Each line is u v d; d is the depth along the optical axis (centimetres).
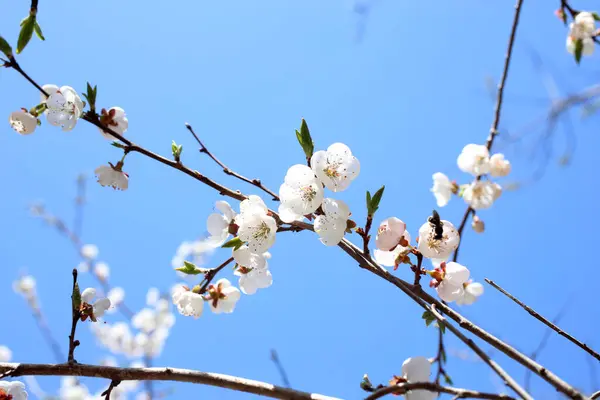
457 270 66
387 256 66
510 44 85
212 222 69
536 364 57
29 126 70
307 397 60
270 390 60
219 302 72
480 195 84
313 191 64
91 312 71
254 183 68
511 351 58
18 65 67
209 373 62
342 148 65
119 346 157
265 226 65
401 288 62
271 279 72
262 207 66
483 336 60
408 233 66
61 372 63
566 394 55
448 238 65
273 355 84
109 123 73
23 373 62
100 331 158
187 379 62
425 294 64
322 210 64
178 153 68
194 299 70
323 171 64
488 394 55
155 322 156
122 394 141
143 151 68
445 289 66
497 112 85
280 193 64
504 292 67
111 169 73
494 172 84
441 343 64
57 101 69
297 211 64
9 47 66
